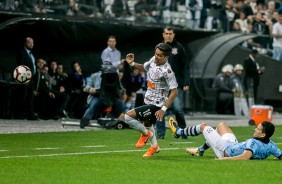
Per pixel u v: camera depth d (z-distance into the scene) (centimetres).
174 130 2273
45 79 3856
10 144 2589
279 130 3506
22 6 3909
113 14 4331
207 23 4844
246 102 4734
